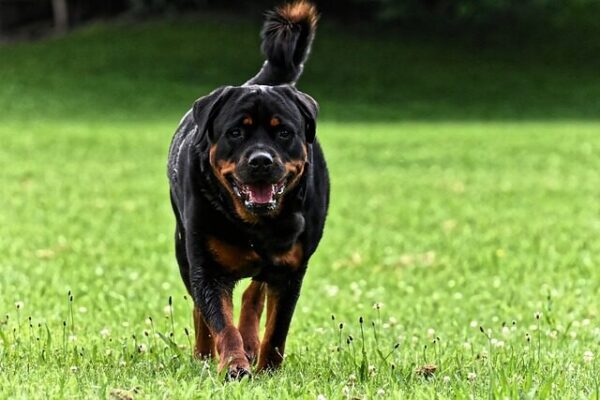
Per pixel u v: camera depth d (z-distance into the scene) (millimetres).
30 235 16062
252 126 6934
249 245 7035
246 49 59344
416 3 62969
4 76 54562
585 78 56719
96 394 5777
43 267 12734
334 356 7559
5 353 7262
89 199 21016
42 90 52281
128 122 45094
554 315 9680
